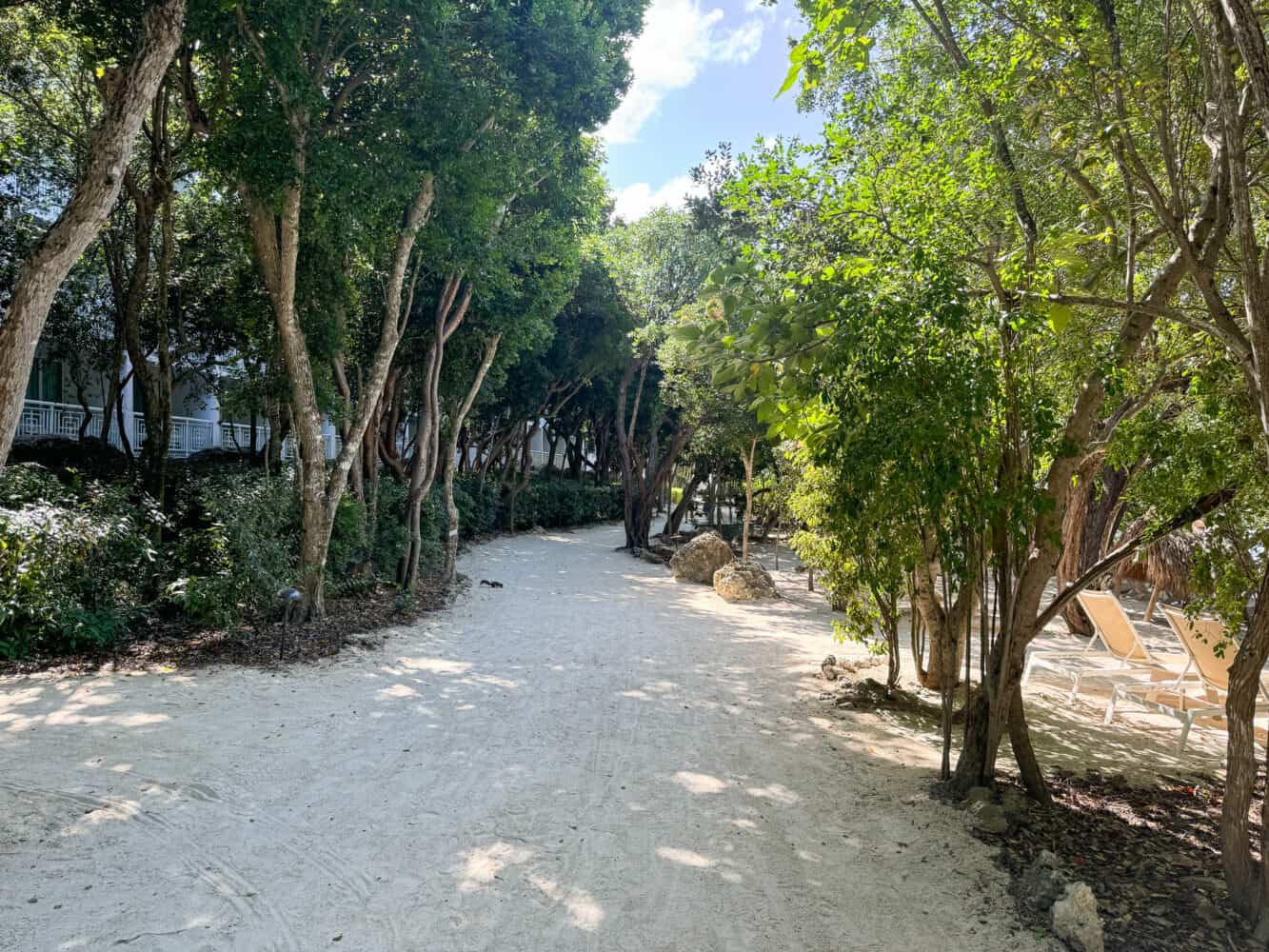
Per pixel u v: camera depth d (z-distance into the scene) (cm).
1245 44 269
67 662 702
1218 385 415
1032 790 472
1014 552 464
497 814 436
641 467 2252
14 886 335
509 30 916
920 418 372
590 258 2102
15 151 1187
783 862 389
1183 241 356
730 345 432
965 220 477
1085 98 435
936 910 344
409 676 744
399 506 1368
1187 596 1184
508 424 2417
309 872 362
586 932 321
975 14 479
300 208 862
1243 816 336
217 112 859
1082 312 468
